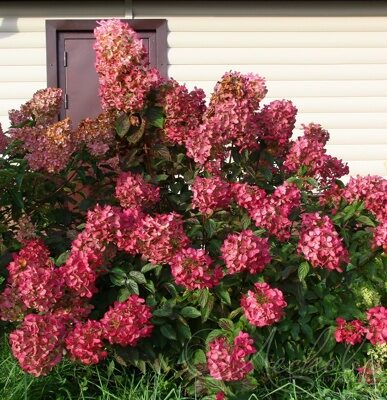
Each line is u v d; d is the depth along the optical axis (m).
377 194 4.04
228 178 4.39
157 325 3.85
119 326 3.53
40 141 4.16
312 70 9.24
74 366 4.02
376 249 4.02
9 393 3.74
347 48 9.27
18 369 3.90
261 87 4.53
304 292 3.87
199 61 9.12
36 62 9.06
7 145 4.34
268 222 3.79
